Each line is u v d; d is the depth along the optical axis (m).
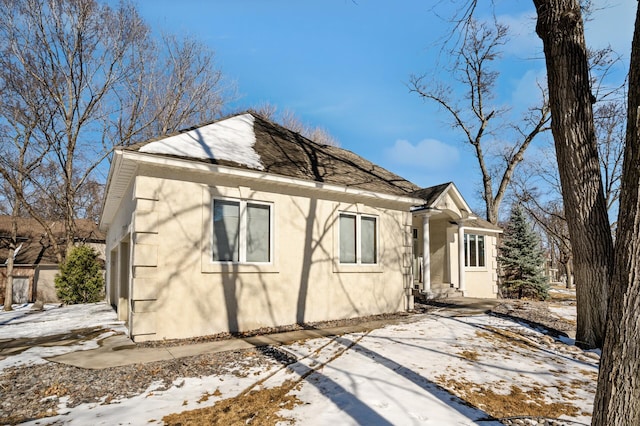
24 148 22.44
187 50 26.47
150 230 7.25
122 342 7.21
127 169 7.75
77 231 29.81
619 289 2.68
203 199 7.95
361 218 10.89
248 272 8.39
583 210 7.55
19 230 28.80
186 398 4.45
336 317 9.90
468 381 5.21
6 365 5.75
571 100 7.45
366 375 5.22
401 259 11.68
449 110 24.17
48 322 10.88
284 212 9.16
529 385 5.25
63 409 4.17
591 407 4.57
